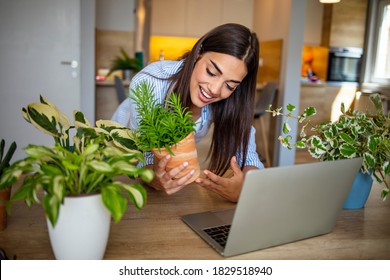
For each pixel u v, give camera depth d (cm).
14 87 352
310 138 106
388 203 117
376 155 102
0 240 82
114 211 62
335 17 543
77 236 68
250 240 79
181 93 119
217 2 579
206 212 100
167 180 95
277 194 76
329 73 562
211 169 136
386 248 86
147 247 81
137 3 542
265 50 501
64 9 352
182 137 92
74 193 68
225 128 130
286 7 444
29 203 69
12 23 345
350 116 112
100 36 535
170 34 571
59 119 83
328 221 90
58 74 358
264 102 424
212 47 112
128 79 470
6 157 83
